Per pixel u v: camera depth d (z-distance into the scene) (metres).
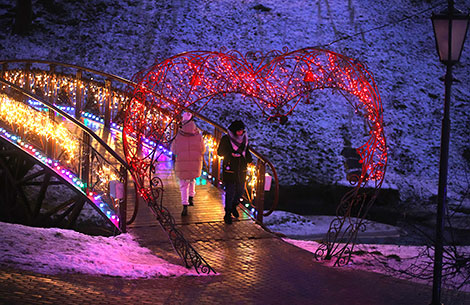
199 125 19.73
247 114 20.55
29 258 6.02
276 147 19.25
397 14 27.67
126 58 23.58
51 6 26.03
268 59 23.75
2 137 10.58
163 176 11.92
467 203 16.36
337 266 7.62
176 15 26.20
